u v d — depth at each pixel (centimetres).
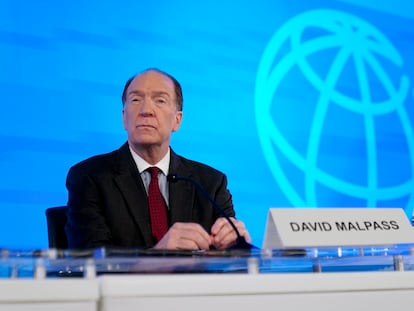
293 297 111
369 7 413
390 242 142
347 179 392
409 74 421
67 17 329
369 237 141
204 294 105
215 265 132
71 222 225
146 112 237
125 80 339
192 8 360
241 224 178
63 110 324
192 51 357
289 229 135
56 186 319
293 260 133
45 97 321
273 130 374
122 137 337
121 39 340
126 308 100
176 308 103
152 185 232
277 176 372
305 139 383
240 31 371
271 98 376
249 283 108
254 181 365
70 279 100
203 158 354
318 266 137
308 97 386
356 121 399
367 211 146
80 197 225
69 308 97
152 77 244
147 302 101
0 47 313
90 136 329
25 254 109
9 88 313
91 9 335
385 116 409
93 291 99
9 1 318
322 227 138
